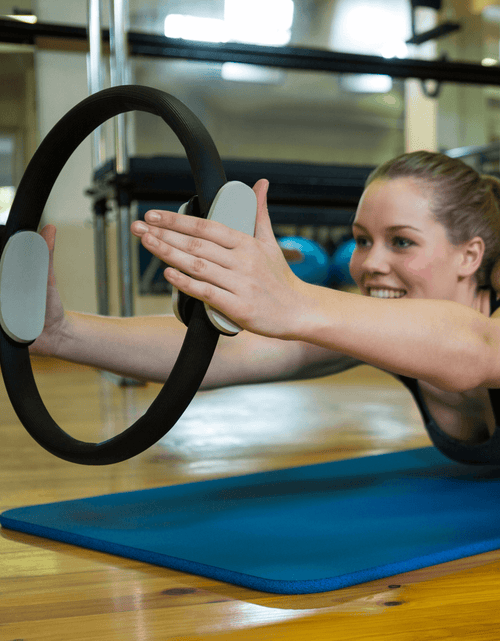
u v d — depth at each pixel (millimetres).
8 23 2547
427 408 1011
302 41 3408
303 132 4832
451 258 882
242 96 4656
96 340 793
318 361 950
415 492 937
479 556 694
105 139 2775
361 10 3430
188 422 1803
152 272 4191
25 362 729
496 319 711
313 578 592
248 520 798
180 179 2520
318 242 4418
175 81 4516
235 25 3221
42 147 685
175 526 777
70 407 2049
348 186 2787
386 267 887
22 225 708
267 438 1543
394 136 5008
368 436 1561
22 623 542
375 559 647
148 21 3055
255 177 2707
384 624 526
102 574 655
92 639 508
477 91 4852
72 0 3871
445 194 870
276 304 535
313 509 846
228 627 524
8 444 1480
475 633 510
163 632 518
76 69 4125
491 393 894
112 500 917
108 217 3434
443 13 3408
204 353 551
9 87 4043
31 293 714
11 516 841
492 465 1068
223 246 512
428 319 616
